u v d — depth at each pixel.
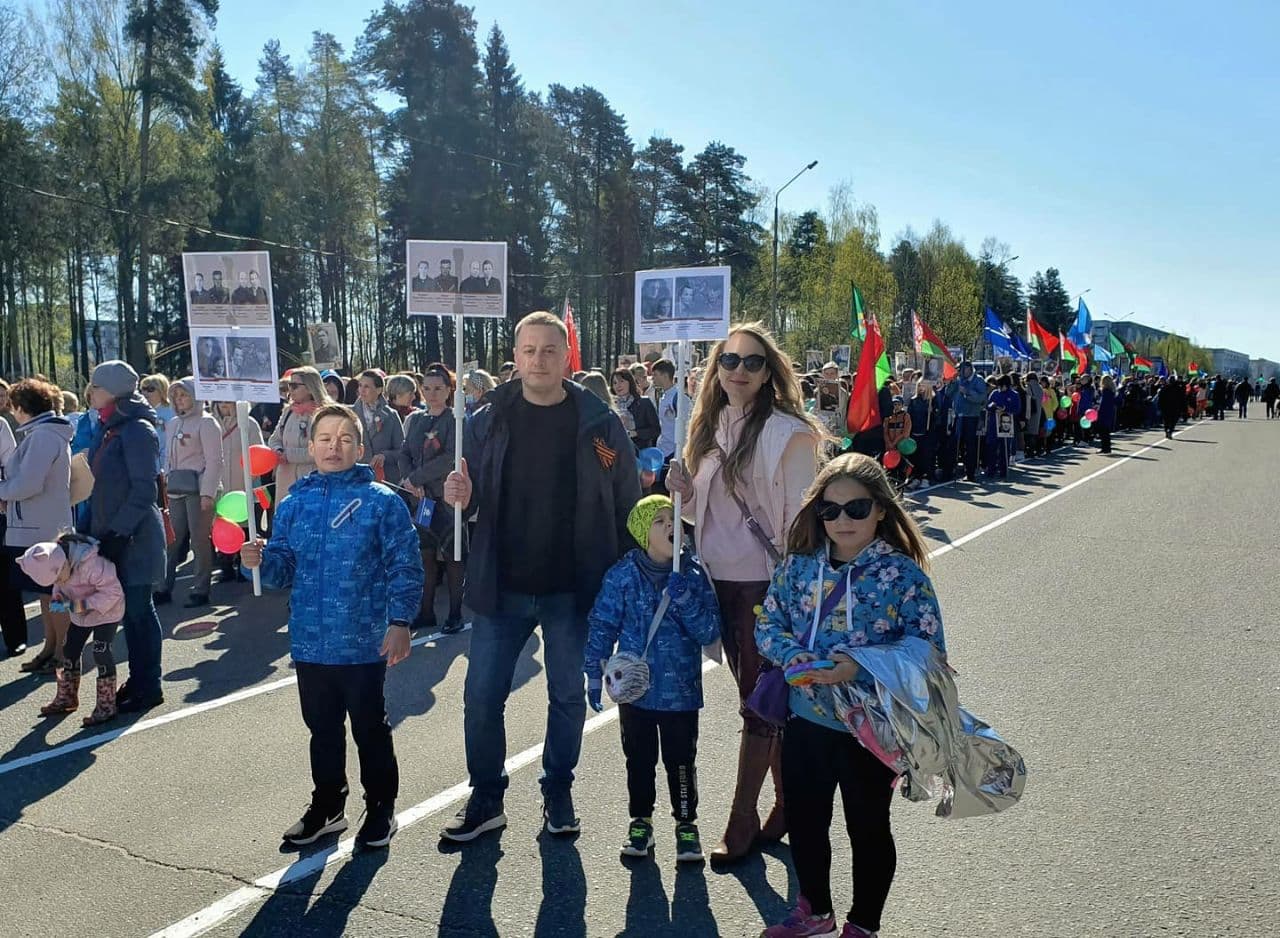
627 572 3.91
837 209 58.78
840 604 3.07
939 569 9.56
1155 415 36.62
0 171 33.59
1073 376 30.92
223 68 47.47
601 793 4.50
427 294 4.66
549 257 50.16
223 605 8.41
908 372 17.53
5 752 5.05
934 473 17.56
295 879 3.71
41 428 6.27
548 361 3.91
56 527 6.39
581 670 4.12
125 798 4.47
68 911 3.49
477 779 4.07
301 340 46.31
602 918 3.42
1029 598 8.24
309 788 4.59
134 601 5.66
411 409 10.17
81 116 37.41
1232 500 14.60
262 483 9.07
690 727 3.86
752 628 3.79
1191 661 6.34
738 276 54.50
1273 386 49.59
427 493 7.42
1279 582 8.77
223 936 3.32
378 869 3.78
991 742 2.99
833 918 3.20
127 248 38.28
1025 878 3.64
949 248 67.88
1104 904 3.45
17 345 37.75
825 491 3.13
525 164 45.69
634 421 10.21
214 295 4.89
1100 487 16.56
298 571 3.92
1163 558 10.00
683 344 4.21
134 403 5.70
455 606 7.44
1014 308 91.06
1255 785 4.43
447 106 42.53
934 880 3.64
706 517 3.89
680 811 3.85
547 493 4.00
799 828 3.15
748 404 3.83
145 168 38.22
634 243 51.81
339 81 47.34
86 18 38.25
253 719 5.56
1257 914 3.37
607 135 51.84
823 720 3.07
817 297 52.78
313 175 46.44
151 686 5.77
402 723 5.45
